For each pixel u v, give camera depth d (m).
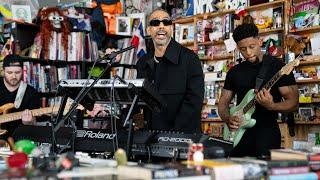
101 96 2.17
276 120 2.82
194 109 2.59
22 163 1.37
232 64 5.14
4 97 3.86
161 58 2.75
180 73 2.65
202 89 2.65
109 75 5.41
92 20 5.49
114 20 5.77
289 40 4.55
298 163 1.45
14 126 3.81
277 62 2.83
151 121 2.65
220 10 5.32
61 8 5.45
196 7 5.62
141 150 2.06
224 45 5.34
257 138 2.73
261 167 1.38
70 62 5.37
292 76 2.76
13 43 4.98
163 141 2.02
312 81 4.43
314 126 4.47
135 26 5.84
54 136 2.19
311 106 4.47
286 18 4.64
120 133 2.15
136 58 5.72
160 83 2.69
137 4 6.33
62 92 2.22
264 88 2.72
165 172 1.25
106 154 2.14
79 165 1.53
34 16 5.46
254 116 2.79
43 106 5.10
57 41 5.23
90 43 5.43
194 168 1.31
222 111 3.04
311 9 4.49
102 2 5.75
